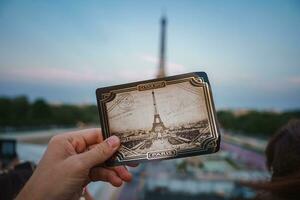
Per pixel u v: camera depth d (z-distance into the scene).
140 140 0.31
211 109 0.31
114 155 0.32
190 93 0.31
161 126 0.31
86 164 0.30
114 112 0.32
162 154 0.31
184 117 0.31
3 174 0.41
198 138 0.31
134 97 0.32
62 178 0.29
